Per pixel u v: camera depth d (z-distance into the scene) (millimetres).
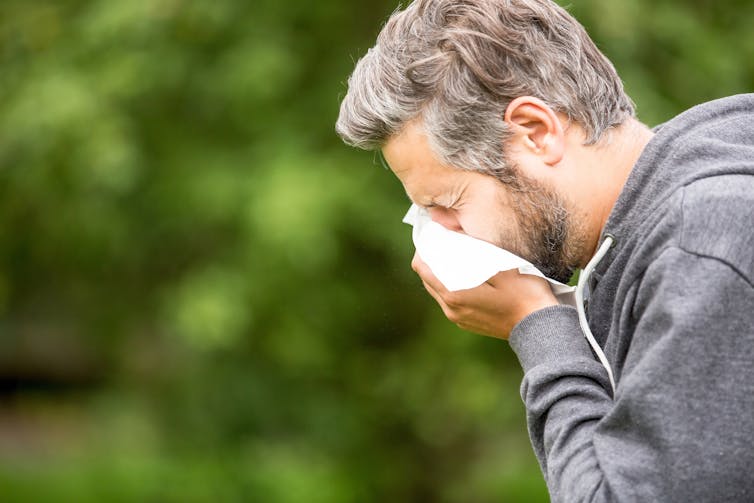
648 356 4117
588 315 4816
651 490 4031
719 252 4070
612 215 4613
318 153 12844
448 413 13992
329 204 11844
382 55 4926
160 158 13508
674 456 3998
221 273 12797
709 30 12484
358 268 13570
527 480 16219
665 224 4246
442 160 4836
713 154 4414
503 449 14734
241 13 13031
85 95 12445
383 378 14219
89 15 13141
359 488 14719
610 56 11570
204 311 12422
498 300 4949
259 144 13031
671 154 4523
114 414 15711
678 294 4082
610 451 4180
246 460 14633
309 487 14391
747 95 4770
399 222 12375
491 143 4742
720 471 3965
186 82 13109
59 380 25906
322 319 13656
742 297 4020
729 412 3980
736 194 4164
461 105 4730
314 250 11734
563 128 4766
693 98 12266
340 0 13273
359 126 4953
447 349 13484
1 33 13758
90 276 15266
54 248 14695
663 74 12336
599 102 4816
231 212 12781
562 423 4465
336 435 14578
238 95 12703
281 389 14547
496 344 13391
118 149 12258
